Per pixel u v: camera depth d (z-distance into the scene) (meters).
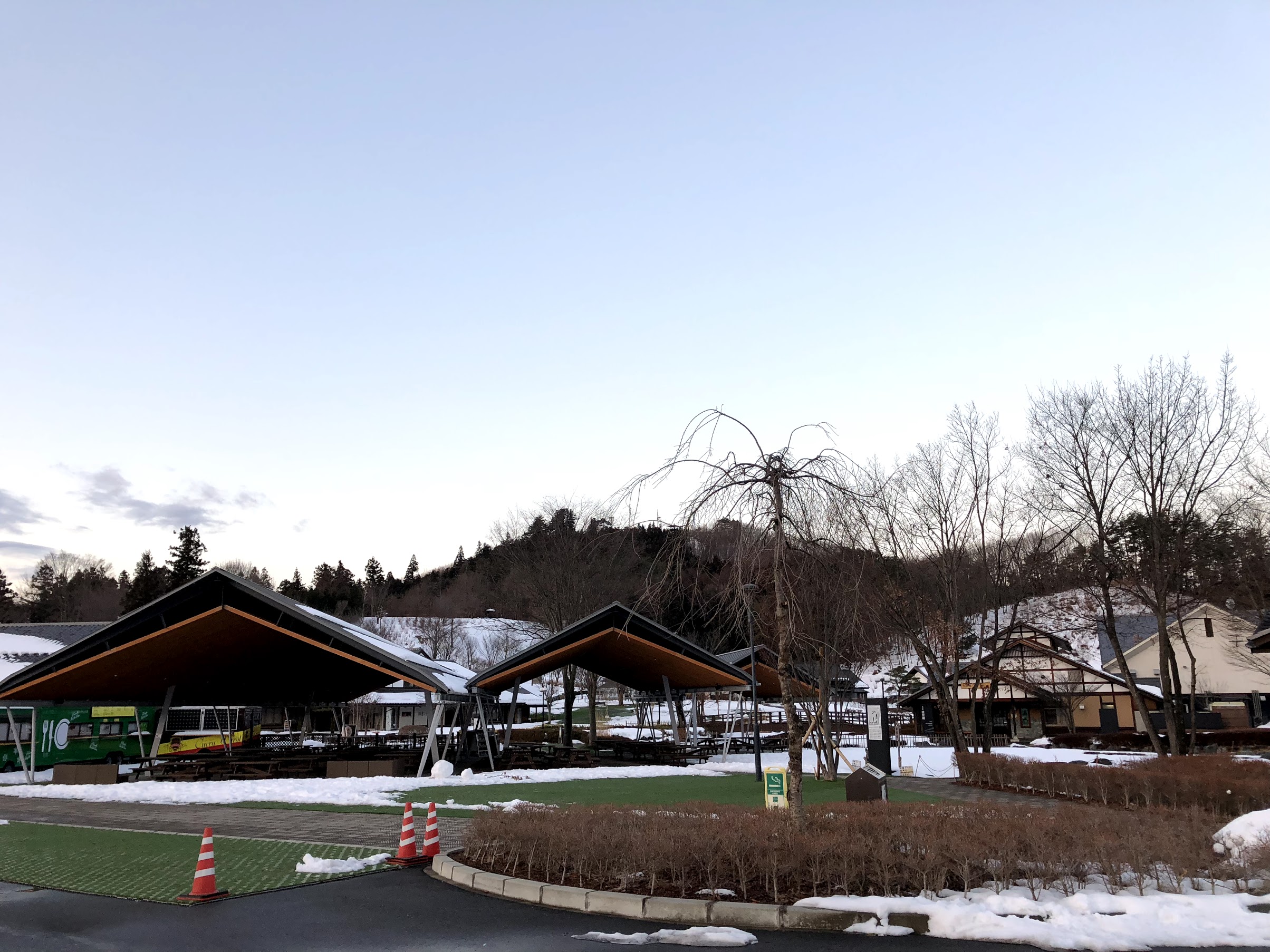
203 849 8.55
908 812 9.93
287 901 8.38
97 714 32.09
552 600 42.06
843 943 6.73
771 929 7.20
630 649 30.33
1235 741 36.75
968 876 7.75
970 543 29.11
